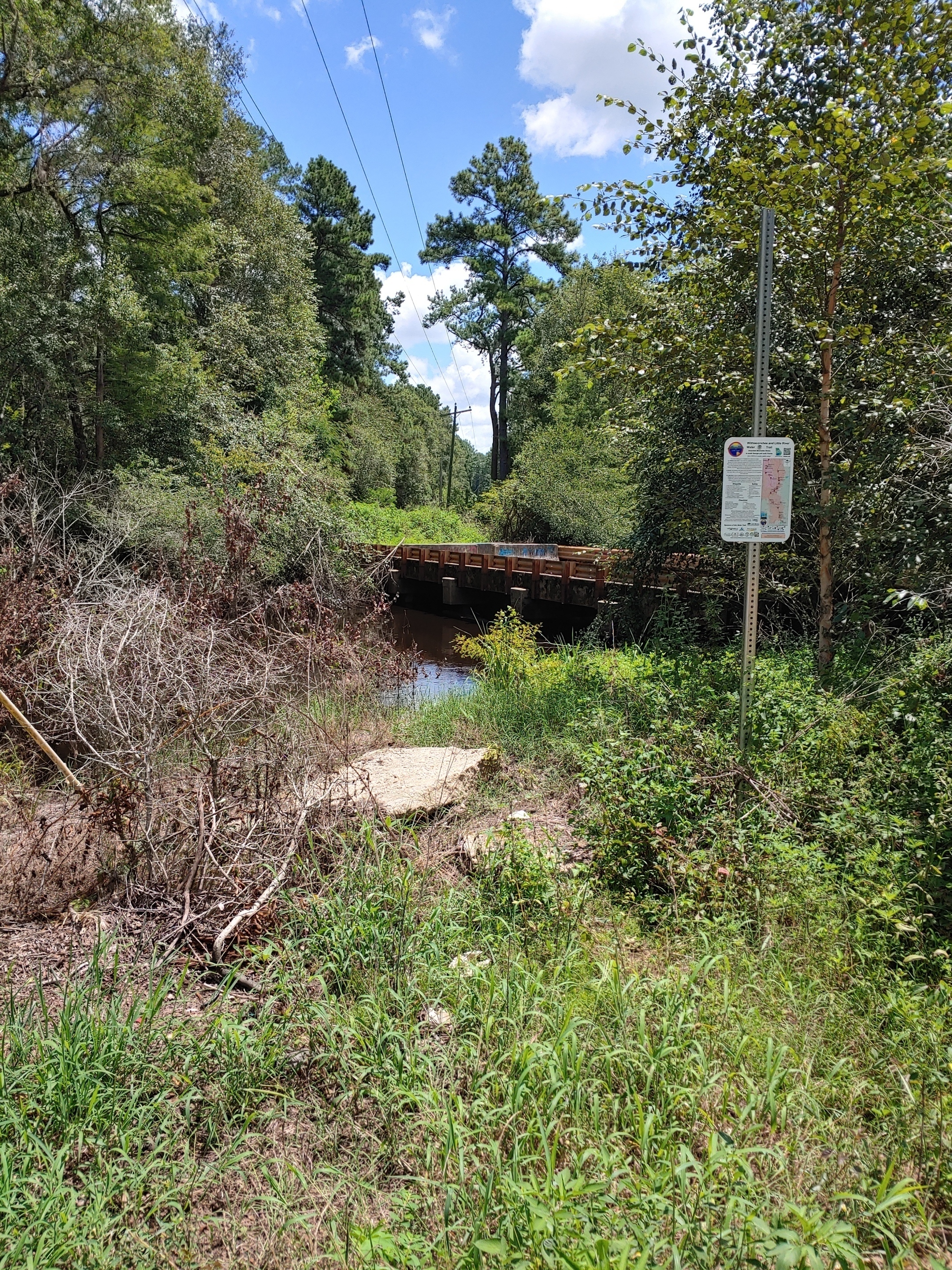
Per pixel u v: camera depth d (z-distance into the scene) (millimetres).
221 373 24234
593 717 6012
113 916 3758
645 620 11039
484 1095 2373
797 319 5734
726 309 6164
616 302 31125
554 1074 2355
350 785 4875
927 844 3449
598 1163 2184
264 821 4066
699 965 2902
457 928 3389
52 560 7828
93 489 13016
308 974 3113
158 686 4352
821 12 5449
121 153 17953
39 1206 2010
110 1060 2531
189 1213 2150
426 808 4867
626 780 4230
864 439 5668
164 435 19734
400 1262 1841
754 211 5383
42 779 5996
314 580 9961
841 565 6164
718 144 5762
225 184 27641
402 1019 2805
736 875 3582
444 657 15172
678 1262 1726
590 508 28781
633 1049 2588
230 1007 3002
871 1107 2432
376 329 51812
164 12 17703
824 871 3584
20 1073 2422
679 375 6184
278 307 28969
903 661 5137
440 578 19672
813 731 4707
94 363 18578
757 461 4438
